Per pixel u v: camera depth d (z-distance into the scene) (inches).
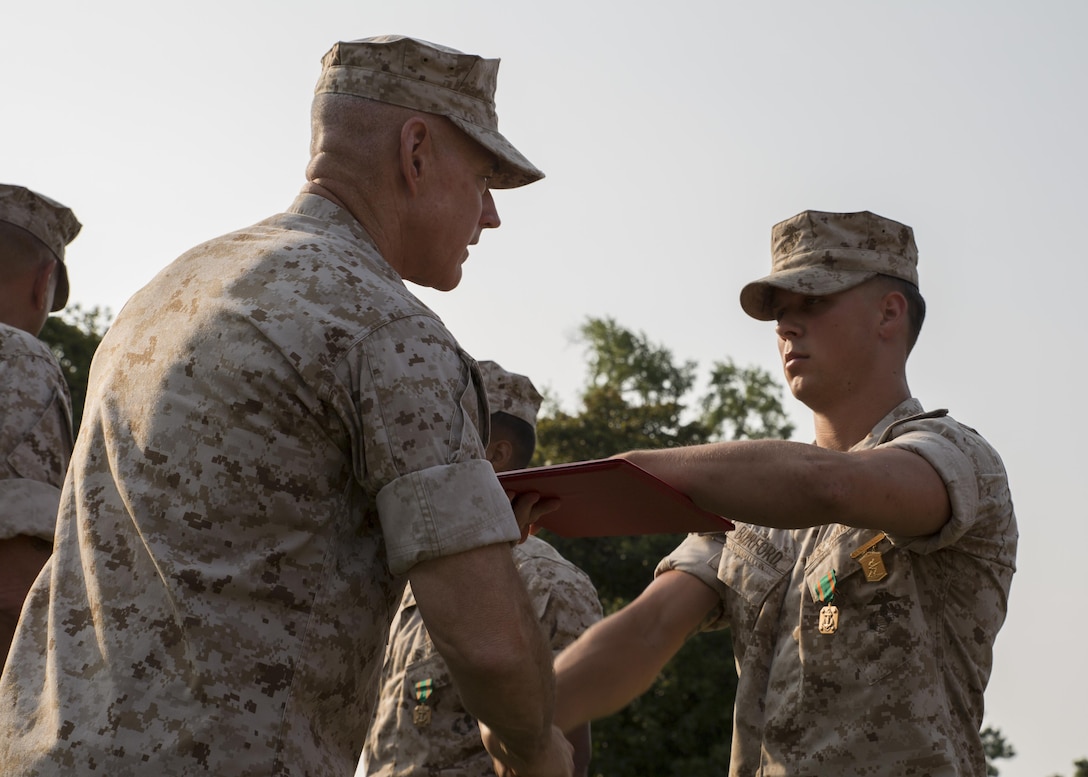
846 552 145.3
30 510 153.9
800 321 159.9
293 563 96.7
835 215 161.5
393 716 194.4
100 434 102.9
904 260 161.8
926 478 137.3
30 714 96.7
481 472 98.3
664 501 121.4
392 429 96.7
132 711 92.0
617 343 1246.9
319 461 97.7
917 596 142.3
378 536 101.7
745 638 154.1
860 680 141.7
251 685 93.7
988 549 144.9
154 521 96.1
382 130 112.4
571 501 124.7
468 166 116.1
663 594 161.0
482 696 96.7
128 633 94.4
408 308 101.7
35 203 188.7
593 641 158.6
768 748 146.6
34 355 163.3
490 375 223.8
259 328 98.1
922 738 138.6
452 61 115.0
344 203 111.7
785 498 132.0
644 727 802.2
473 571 95.8
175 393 98.7
